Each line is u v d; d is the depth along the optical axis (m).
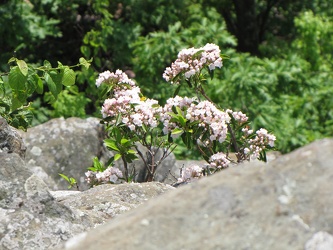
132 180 6.77
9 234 3.68
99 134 9.36
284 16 21.67
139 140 6.63
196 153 12.69
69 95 14.14
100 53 15.93
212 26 15.26
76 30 16.38
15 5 15.28
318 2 21.06
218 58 6.71
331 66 16.70
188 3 17.84
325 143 2.60
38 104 14.51
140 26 16.06
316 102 15.15
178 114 6.38
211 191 2.53
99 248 2.44
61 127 9.27
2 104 6.90
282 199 2.48
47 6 15.82
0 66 15.29
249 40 20.52
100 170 6.94
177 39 14.91
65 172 9.01
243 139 6.87
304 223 2.42
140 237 2.45
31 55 16.16
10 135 4.86
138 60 15.46
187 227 2.46
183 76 6.62
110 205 4.52
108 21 15.60
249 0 20.33
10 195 3.78
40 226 3.74
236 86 13.92
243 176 2.58
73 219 3.85
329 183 2.48
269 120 13.92
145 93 14.88
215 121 6.45
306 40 16.55
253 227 2.44
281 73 14.66
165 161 8.67
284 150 14.27
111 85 6.87
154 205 2.54
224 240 2.42
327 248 2.36
